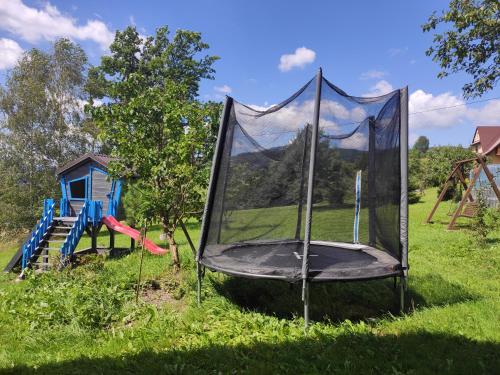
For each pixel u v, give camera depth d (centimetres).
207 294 620
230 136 626
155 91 816
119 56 3105
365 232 633
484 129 3716
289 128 587
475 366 355
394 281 605
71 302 577
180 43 3044
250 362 381
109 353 428
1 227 2370
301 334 449
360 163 619
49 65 2770
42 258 1123
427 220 1549
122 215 1819
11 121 2525
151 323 516
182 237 1546
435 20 1126
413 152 4009
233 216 612
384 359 377
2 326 535
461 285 641
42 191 2481
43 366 404
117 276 781
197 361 394
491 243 1046
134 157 788
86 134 2812
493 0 1005
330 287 619
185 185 763
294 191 603
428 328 453
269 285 639
